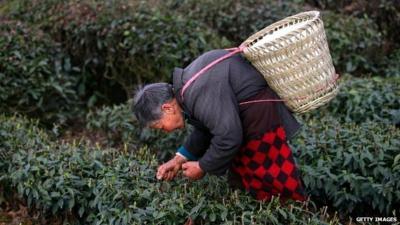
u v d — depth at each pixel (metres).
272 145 3.10
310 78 2.96
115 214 3.43
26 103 5.45
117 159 3.96
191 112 2.99
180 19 6.05
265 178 3.19
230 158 3.00
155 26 5.87
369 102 4.84
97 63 6.05
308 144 4.15
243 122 3.05
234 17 6.55
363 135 4.12
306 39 2.88
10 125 4.67
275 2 6.89
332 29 6.53
